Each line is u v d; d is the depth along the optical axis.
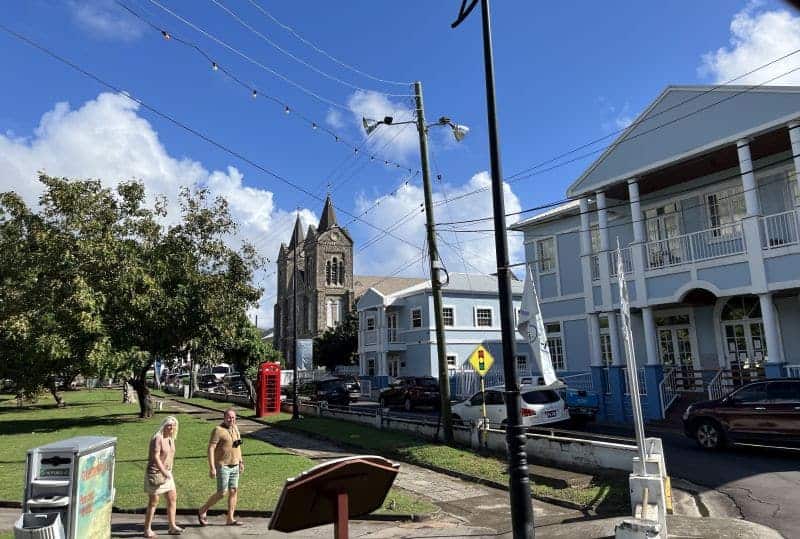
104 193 22.20
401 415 24.89
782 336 18.41
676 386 20.30
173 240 23.73
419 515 8.82
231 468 8.52
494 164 8.20
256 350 29.89
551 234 25.77
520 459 7.16
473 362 14.95
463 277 38.91
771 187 18.44
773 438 12.12
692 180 20.59
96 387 64.81
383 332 39.12
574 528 7.90
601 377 20.80
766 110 16.14
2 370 24.50
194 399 38.50
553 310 25.44
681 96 18.31
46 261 20.69
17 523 6.02
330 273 74.94
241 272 24.61
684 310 21.23
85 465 6.45
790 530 7.46
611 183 20.41
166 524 8.54
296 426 20.58
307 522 4.15
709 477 10.65
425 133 17.03
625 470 10.77
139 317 21.95
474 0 8.78
